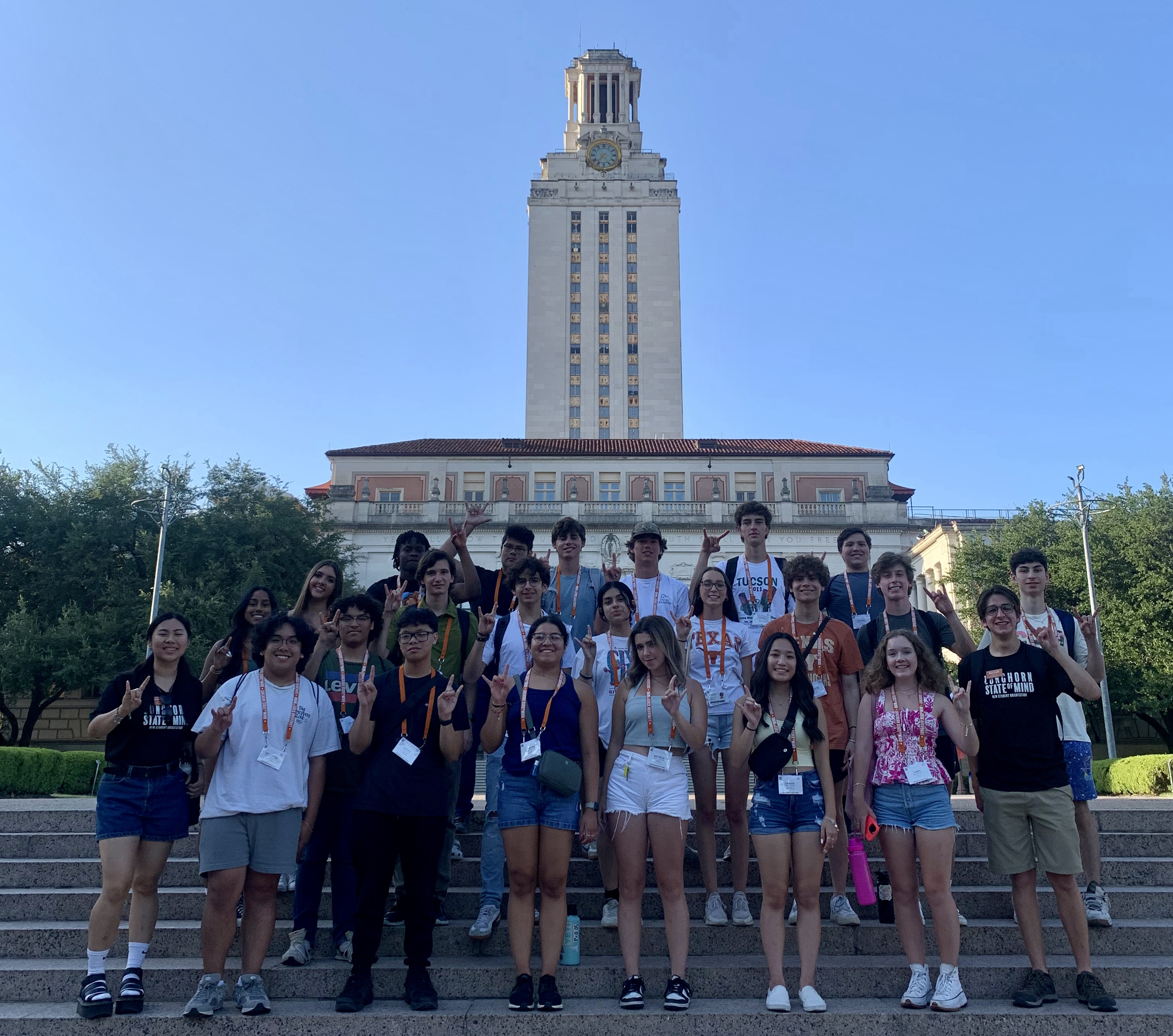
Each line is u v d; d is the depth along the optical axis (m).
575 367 89.50
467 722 6.11
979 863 7.39
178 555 34.03
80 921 6.91
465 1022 5.52
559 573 8.41
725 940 6.53
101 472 35.38
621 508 48.66
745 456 53.19
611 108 98.69
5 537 32.72
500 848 6.68
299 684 6.22
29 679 30.17
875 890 6.96
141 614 30.98
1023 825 6.12
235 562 34.09
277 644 6.08
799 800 5.96
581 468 53.31
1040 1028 5.54
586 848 7.38
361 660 7.06
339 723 6.69
